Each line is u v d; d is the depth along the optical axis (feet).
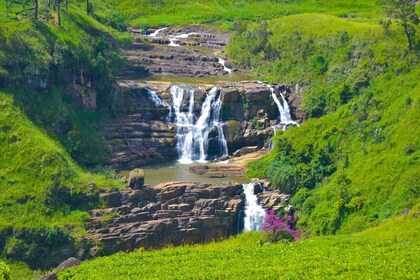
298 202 306.96
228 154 364.38
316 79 389.60
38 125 320.70
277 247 226.17
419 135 300.81
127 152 346.95
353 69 376.68
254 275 191.21
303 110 379.55
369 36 385.91
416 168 284.61
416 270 181.57
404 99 326.03
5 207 278.05
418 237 231.50
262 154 356.79
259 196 307.99
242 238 287.28
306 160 329.31
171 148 360.07
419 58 346.54
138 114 366.02
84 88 357.20
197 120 371.76
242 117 371.97
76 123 341.41
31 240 270.87
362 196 291.79
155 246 283.79
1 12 373.40
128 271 204.33
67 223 277.85
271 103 377.50
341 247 219.20
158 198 297.12
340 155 325.62
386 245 216.33
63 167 298.15
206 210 296.10
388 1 370.53
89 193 291.38
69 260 232.53
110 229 280.31
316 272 187.73
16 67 326.85
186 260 216.13
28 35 347.77
